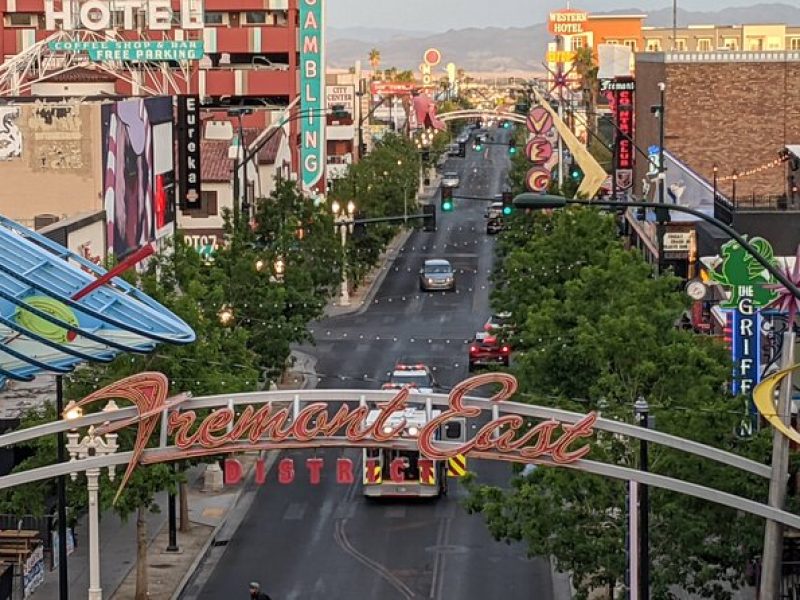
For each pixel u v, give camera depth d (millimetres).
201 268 95000
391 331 130375
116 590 68125
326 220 127500
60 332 60188
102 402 67312
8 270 54781
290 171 179750
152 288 73062
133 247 120625
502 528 57438
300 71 185250
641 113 159500
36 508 66125
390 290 153750
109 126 113938
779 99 148000
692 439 56500
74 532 74062
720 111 148250
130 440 64875
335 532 77062
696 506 56688
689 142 148750
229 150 142250
